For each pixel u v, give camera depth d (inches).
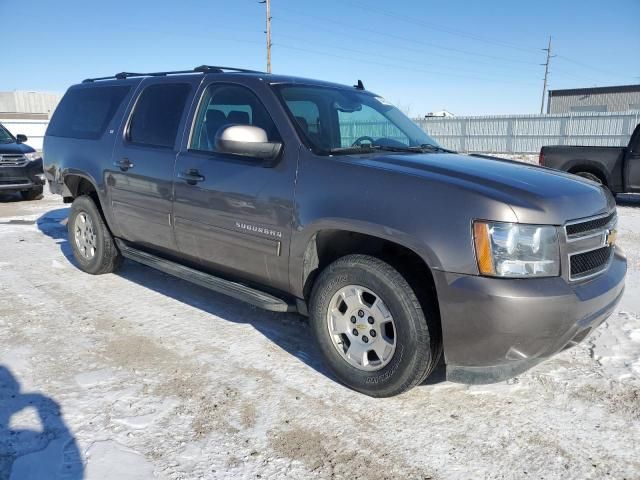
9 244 280.1
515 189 113.1
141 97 188.5
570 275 111.7
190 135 164.2
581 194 122.2
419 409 122.7
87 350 150.3
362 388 126.3
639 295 202.5
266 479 98.7
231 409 121.3
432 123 1296.8
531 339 107.3
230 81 158.4
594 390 131.3
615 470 102.4
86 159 203.8
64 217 367.9
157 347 153.2
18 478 96.4
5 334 160.6
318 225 127.0
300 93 152.6
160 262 179.9
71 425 113.3
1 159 432.8
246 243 145.1
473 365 113.0
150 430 112.6
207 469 100.9
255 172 141.3
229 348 153.3
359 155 135.9
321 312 130.2
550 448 108.9
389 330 121.9
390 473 101.0
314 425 115.9
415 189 115.1
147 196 175.6
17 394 125.3
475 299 106.0
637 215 401.7
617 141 1029.2
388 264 118.6
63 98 234.7
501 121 1182.9
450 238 108.9
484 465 103.6
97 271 217.6
